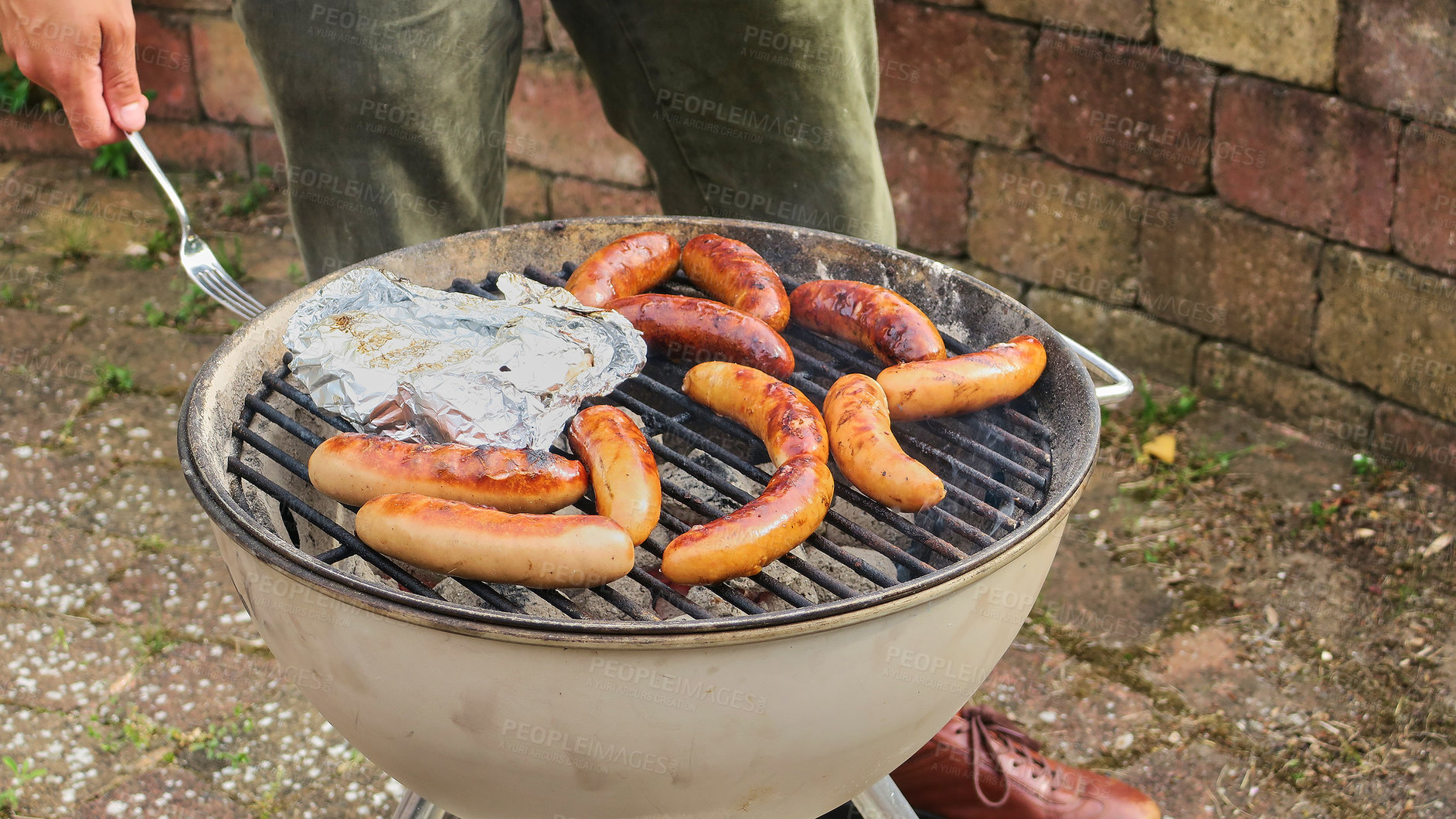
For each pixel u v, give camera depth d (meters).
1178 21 2.68
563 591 1.38
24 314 3.22
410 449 1.21
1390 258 2.62
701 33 1.90
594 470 1.25
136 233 3.65
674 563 1.12
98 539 2.48
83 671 2.17
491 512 1.11
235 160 4.01
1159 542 2.54
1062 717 2.13
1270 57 2.60
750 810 1.18
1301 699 2.15
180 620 2.29
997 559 1.08
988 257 3.22
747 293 1.54
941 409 1.37
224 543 1.15
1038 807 1.82
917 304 1.68
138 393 2.95
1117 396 1.50
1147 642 2.29
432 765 1.15
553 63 3.51
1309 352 2.82
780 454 1.26
